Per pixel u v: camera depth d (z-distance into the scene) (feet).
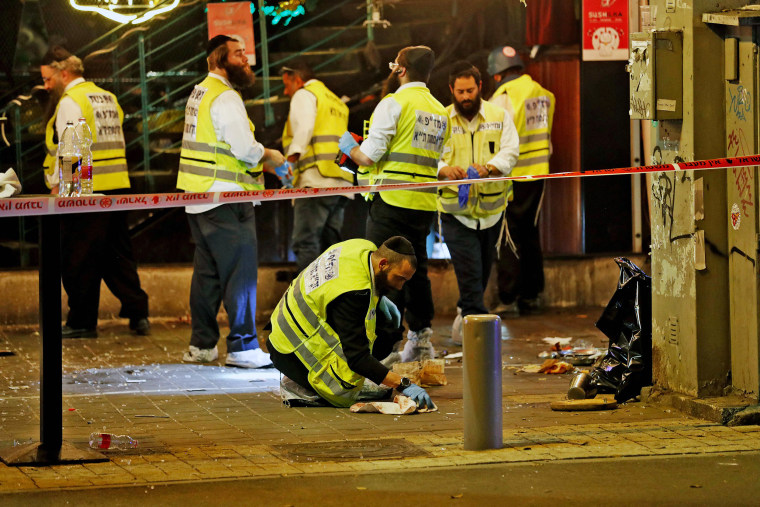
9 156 115.24
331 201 104.37
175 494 49.98
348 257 67.00
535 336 97.60
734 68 62.69
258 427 64.13
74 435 62.18
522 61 109.70
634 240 116.06
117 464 55.36
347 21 123.44
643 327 70.64
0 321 104.37
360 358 66.44
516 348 91.91
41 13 117.60
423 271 82.48
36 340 97.45
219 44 84.58
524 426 63.00
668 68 64.34
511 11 114.42
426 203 80.69
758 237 61.98
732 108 63.16
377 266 66.33
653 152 68.23
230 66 84.64
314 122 102.89
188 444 60.03
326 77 121.49
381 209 80.28
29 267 106.32
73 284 97.35
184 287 108.99
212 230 84.23
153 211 114.62
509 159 89.45
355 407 67.77
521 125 105.29
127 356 90.02
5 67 116.78
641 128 114.93
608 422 63.67
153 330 103.14
